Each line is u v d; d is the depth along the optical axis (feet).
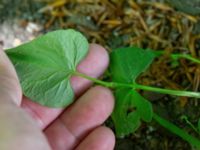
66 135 0.51
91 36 0.65
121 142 0.57
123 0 0.67
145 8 0.66
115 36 0.65
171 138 0.57
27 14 0.67
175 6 0.66
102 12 0.67
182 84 0.61
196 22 0.65
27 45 0.49
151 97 0.59
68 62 0.51
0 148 0.39
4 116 0.40
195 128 0.54
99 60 0.53
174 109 0.58
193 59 0.56
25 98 0.50
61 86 0.50
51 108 0.51
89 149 0.50
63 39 0.50
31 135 0.40
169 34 0.64
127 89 0.52
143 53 0.52
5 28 0.66
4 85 0.43
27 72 0.49
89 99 0.51
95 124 0.52
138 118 0.51
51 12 0.67
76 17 0.67
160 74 0.61
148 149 0.57
